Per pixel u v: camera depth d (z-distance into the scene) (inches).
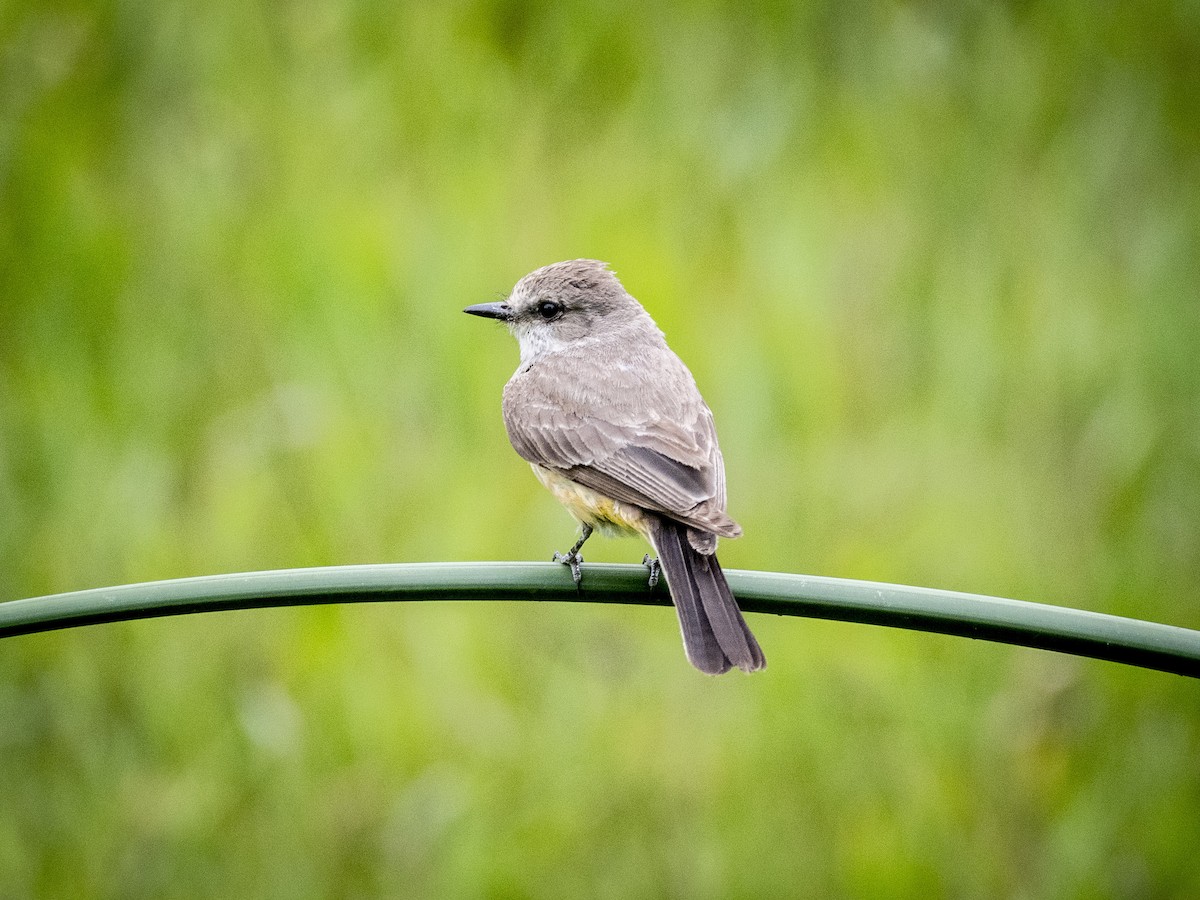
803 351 407.8
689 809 382.6
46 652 403.5
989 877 382.6
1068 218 442.9
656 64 445.4
